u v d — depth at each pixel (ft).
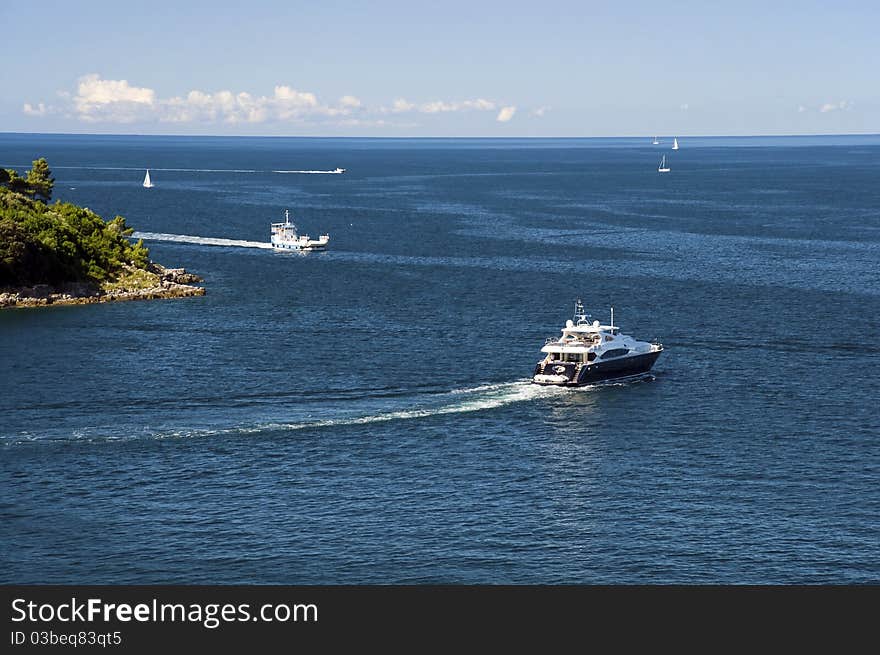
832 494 317.22
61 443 353.10
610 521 298.15
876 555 278.05
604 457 349.20
